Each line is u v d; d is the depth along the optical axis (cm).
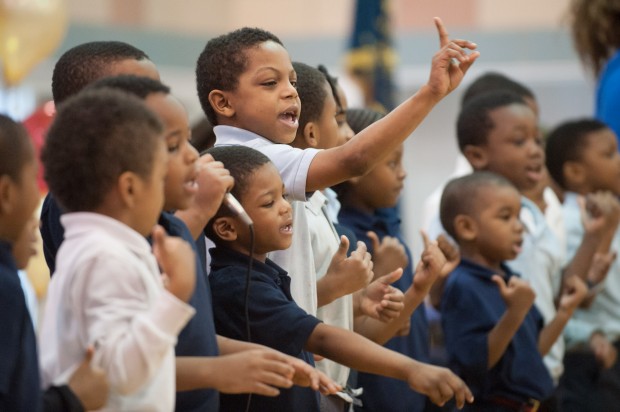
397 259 849
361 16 1769
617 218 1062
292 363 571
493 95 1109
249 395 657
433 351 1045
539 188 1102
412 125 652
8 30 1485
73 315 523
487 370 914
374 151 657
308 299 734
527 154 1078
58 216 672
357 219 918
